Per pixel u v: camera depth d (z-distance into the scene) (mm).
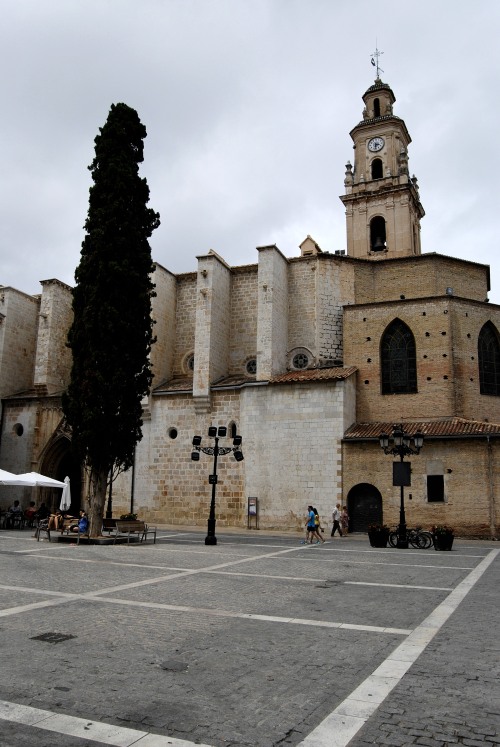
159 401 35594
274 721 5133
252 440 32281
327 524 29594
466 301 33219
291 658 7082
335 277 37312
